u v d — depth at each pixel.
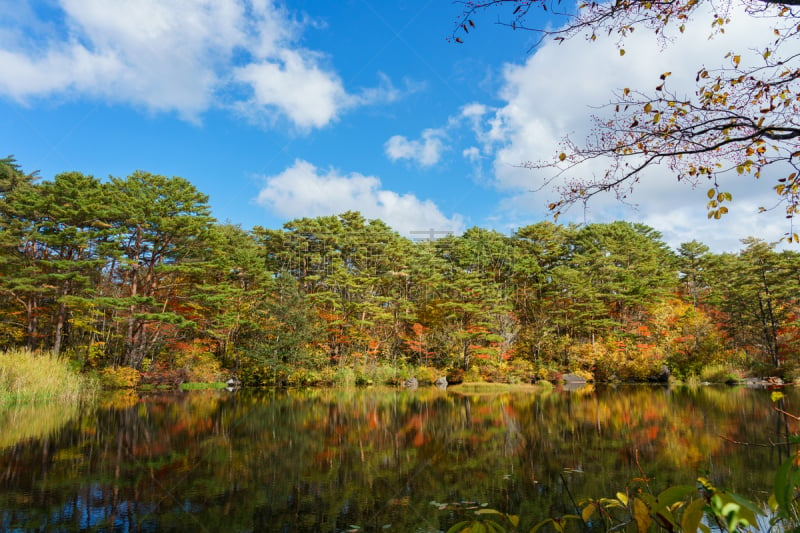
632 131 2.70
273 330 27.30
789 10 2.36
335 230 35.78
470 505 6.00
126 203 23.17
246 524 5.46
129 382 22.66
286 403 18.47
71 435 10.70
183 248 25.66
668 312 34.41
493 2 2.44
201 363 26.89
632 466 7.66
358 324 30.92
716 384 26.89
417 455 8.90
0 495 6.41
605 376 31.73
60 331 21.58
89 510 5.84
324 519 5.61
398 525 5.42
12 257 21.12
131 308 23.27
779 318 26.84
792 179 2.62
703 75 2.62
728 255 40.28
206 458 8.62
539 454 8.79
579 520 5.25
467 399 20.56
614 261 38.53
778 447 8.55
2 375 15.21
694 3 2.41
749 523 0.88
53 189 21.25
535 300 36.06
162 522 5.50
